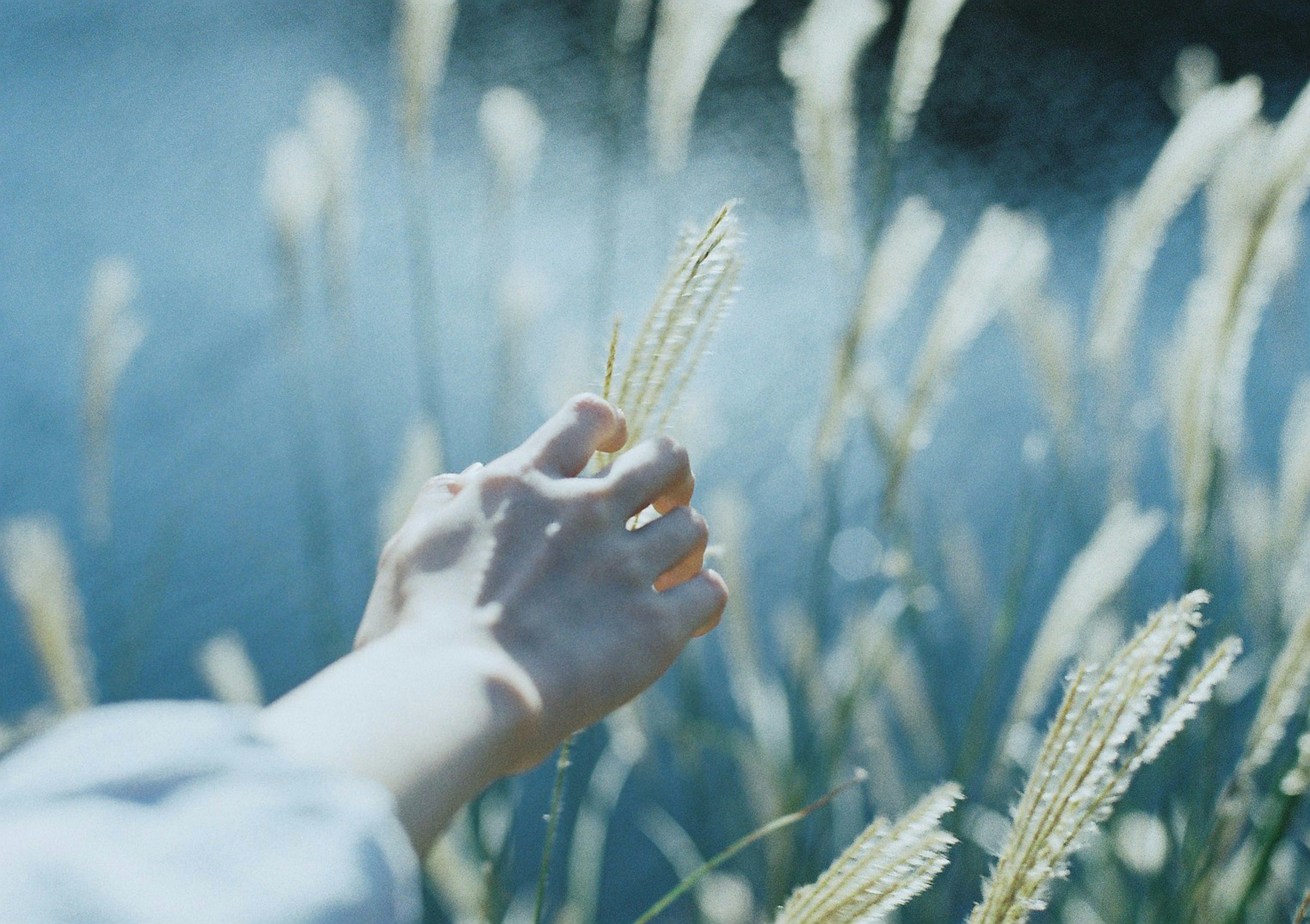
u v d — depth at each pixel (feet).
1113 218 4.65
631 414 2.48
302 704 2.09
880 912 2.42
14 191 20.56
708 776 7.39
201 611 10.53
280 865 1.85
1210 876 3.25
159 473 12.87
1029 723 4.81
